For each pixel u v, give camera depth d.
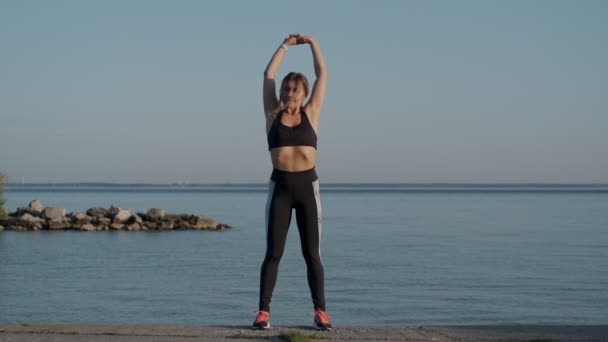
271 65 6.76
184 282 23.70
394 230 53.41
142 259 31.91
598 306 18.80
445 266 28.61
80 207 99.75
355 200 156.50
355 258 31.81
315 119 6.59
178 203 127.06
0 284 22.86
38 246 38.34
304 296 20.22
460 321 16.47
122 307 18.33
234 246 39.38
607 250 36.22
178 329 6.25
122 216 53.94
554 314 17.53
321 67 6.75
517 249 36.72
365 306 18.58
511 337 6.04
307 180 6.49
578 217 75.56
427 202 139.25
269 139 6.53
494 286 22.70
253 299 19.78
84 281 23.84
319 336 6.06
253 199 160.38
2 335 5.93
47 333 6.02
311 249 6.58
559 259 31.53
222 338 5.95
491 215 80.81
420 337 6.04
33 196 178.50
